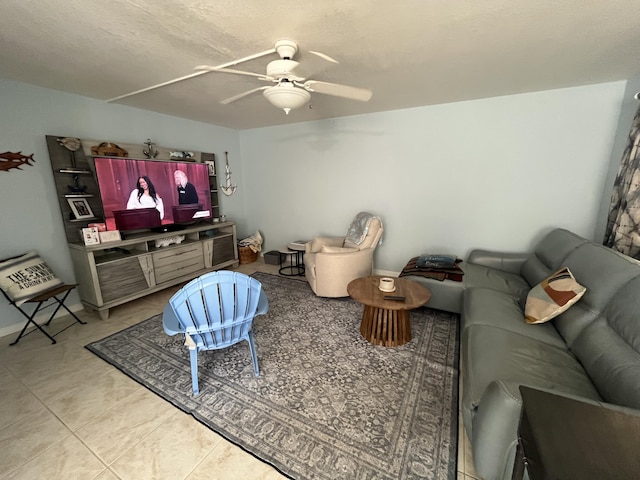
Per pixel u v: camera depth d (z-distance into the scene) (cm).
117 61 194
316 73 218
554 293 174
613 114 243
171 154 356
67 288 242
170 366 201
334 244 372
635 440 65
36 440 142
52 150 257
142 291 303
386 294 223
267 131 439
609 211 227
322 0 126
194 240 371
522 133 279
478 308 201
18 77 226
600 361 128
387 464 129
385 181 360
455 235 331
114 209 297
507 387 104
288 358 208
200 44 169
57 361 206
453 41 167
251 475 125
